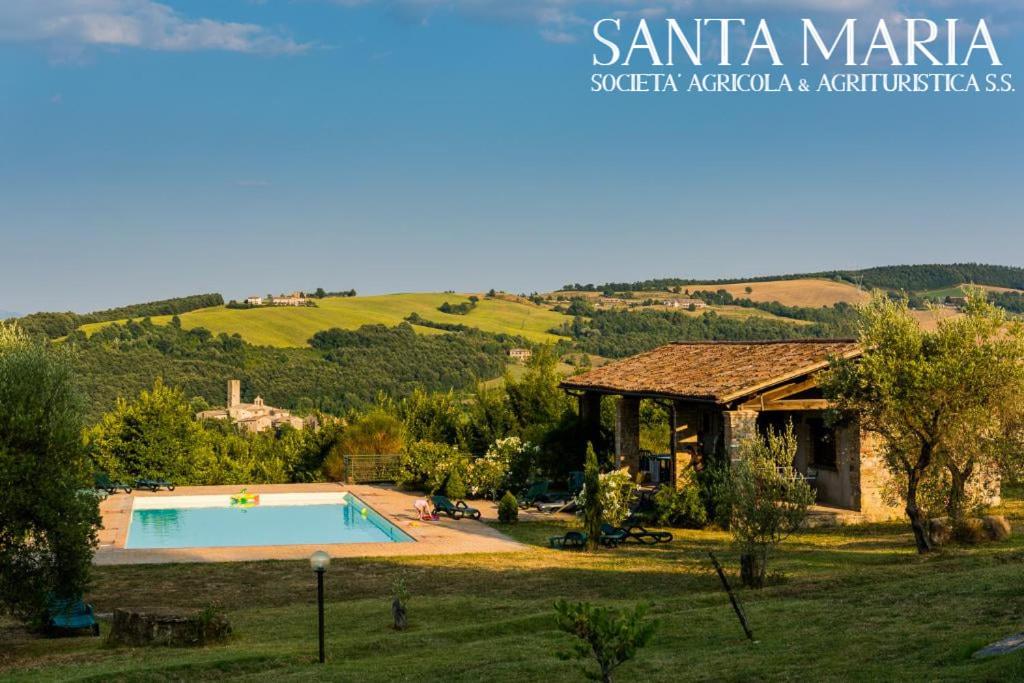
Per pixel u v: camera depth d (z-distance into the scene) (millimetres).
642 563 22766
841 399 22453
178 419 44250
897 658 11562
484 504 34531
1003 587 14758
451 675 13289
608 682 9516
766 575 19453
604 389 34781
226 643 16375
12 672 14641
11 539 17359
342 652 15180
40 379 18328
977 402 20922
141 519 34312
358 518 34656
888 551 22734
